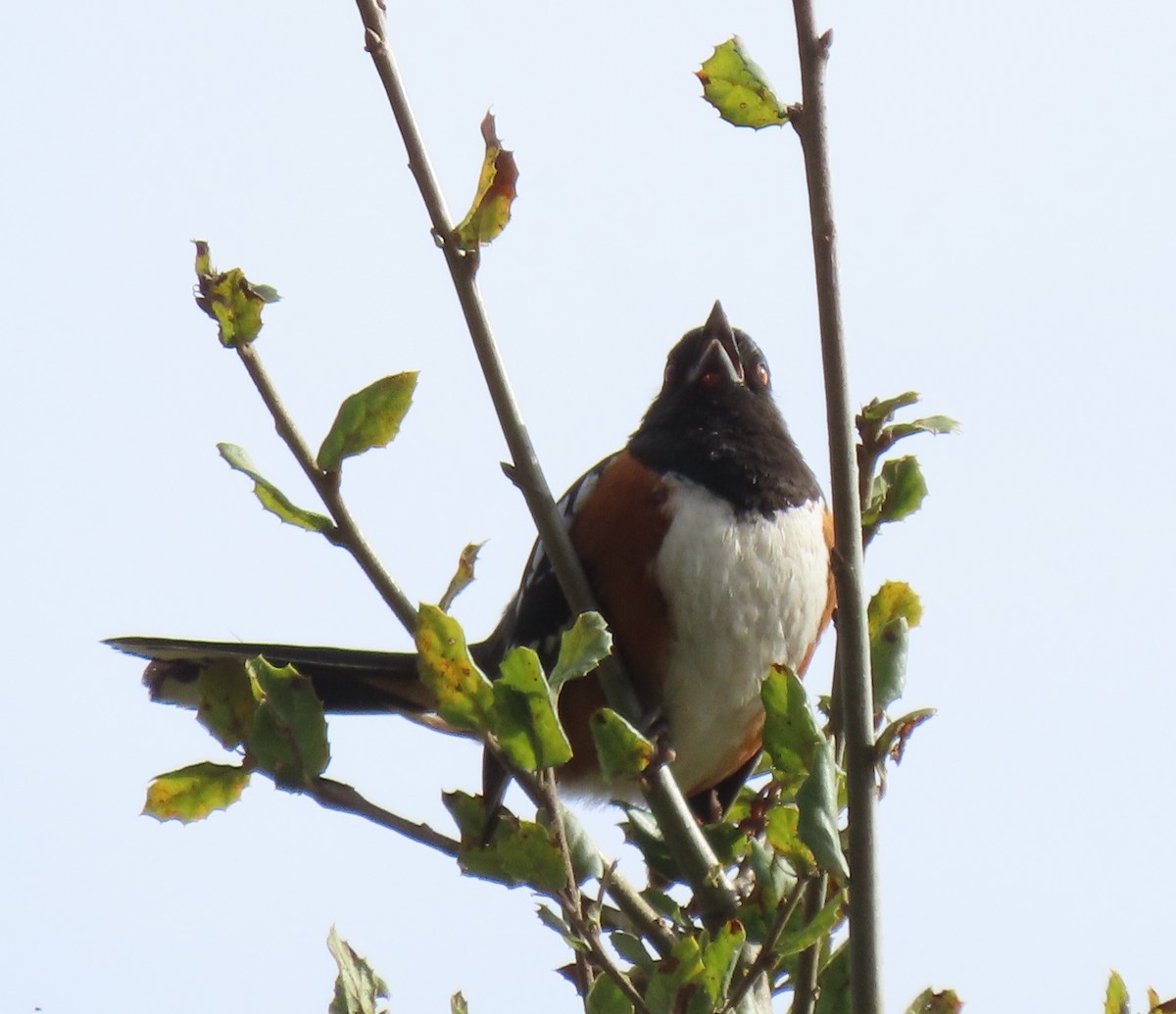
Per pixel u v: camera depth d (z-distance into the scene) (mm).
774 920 4461
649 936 5078
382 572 4797
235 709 4754
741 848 5613
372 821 4727
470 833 4703
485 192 4914
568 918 4281
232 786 4789
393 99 4996
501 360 5234
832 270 4562
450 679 4277
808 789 4234
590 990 4641
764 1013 4668
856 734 4305
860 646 4363
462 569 5152
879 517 5387
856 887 4168
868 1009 4070
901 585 5316
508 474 5359
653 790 5070
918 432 5188
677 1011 4176
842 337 4539
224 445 4781
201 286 4762
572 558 5363
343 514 4789
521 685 4258
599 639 4301
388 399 4762
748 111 4754
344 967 4859
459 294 5102
